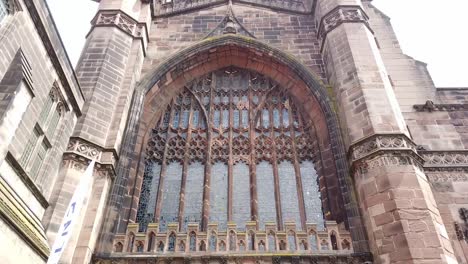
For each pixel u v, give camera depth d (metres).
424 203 17.30
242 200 22.30
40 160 16.98
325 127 24.28
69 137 19.33
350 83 22.77
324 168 22.70
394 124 20.28
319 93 24.88
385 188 18.03
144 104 25.16
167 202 22.22
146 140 24.36
